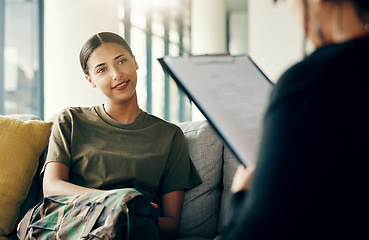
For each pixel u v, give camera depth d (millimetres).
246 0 10289
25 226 1359
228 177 1735
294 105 454
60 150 1585
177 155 1660
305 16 507
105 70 1627
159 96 7262
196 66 583
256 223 463
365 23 475
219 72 590
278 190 449
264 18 3857
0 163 1563
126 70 1629
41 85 5074
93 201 1238
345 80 444
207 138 1771
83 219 1209
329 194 440
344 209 443
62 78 3842
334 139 437
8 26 5512
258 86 597
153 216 1213
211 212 1693
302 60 484
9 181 1554
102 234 1141
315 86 449
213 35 7582
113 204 1189
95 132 1642
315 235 448
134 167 1569
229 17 11523
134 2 6516
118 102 1646
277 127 459
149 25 7000
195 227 1653
